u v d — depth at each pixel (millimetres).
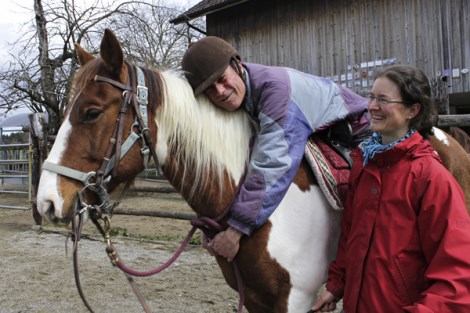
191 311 3314
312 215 1746
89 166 1595
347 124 1850
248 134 1828
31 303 3557
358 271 1486
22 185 12719
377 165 1513
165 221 7066
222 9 11383
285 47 11164
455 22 8688
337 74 10328
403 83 1422
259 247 1675
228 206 1726
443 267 1263
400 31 9383
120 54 1612
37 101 9773
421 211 1354
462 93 8734
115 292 3770
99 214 1630
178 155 1747
